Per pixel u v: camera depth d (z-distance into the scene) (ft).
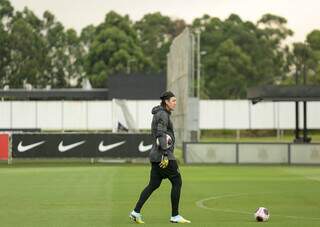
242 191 178.81
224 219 123.34
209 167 276.41
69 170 257.14
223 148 291.58
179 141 397.39
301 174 240.32
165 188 182.19
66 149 292.81
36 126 542.16
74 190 179.11
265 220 120.57
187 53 368.07
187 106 365.81
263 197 164.04
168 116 114.42
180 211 135.64
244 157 290.76
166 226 114.21
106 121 541.75
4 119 540.52
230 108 558.56
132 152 292.40
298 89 298.35
